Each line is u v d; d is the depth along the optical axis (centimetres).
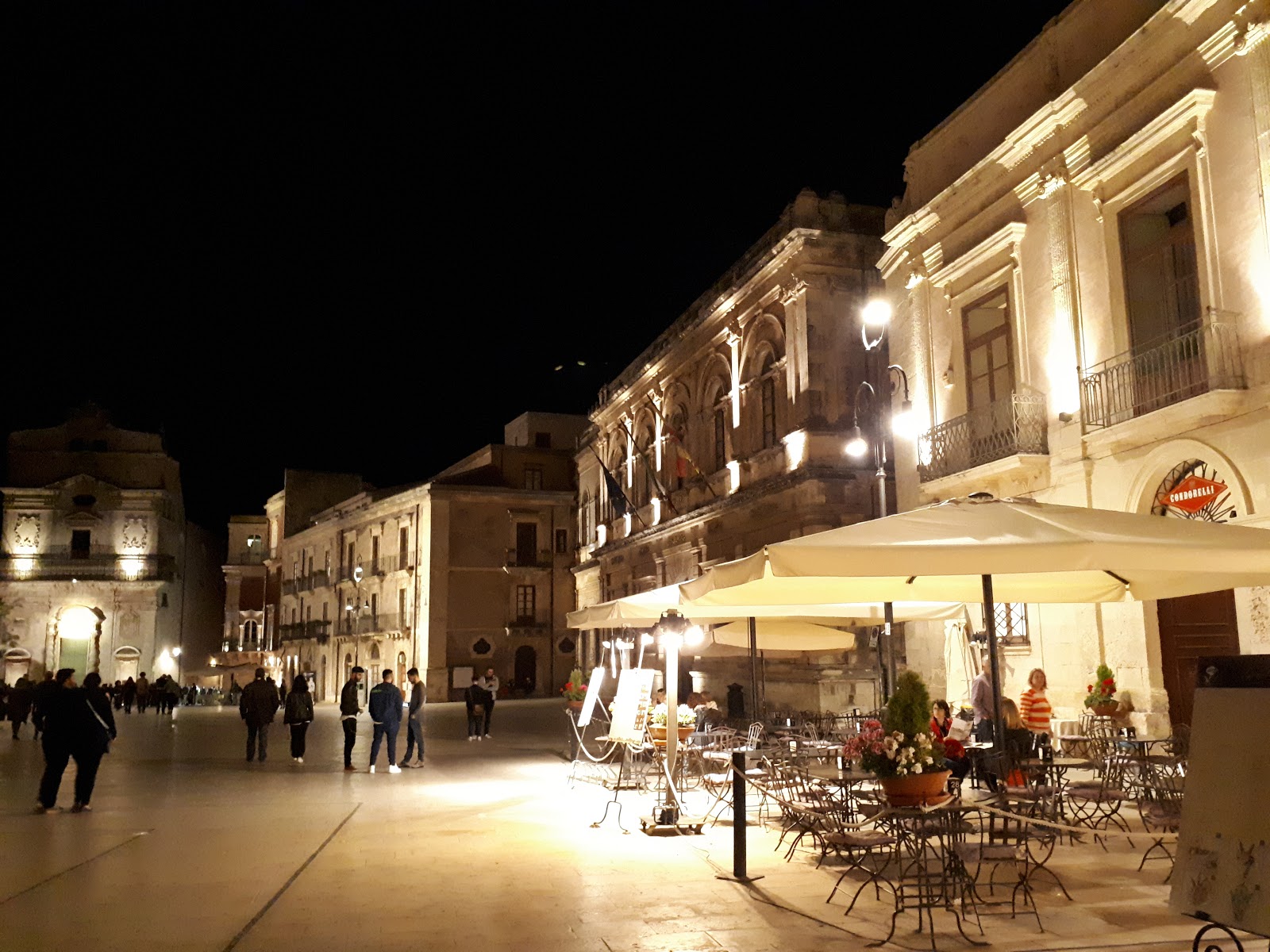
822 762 1137
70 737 1209
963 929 652
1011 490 1625
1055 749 1362
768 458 2611
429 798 1309
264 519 7019
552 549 4916
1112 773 1039
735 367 2833
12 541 5194
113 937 653
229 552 6900
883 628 1591
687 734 1316
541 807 1224
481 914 707
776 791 1064
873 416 2395
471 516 4775
